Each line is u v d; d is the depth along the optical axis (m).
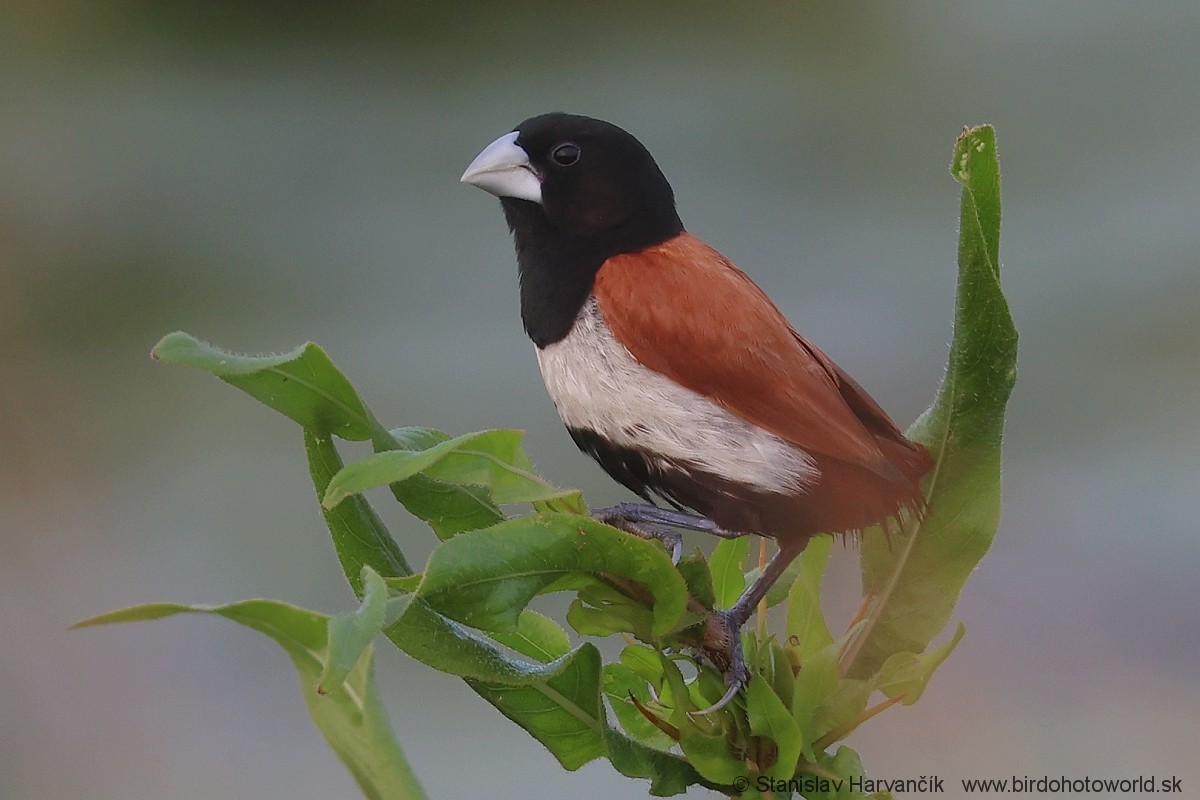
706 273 6.10
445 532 4.45
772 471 5.86
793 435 5.79
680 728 4.19
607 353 6.09
